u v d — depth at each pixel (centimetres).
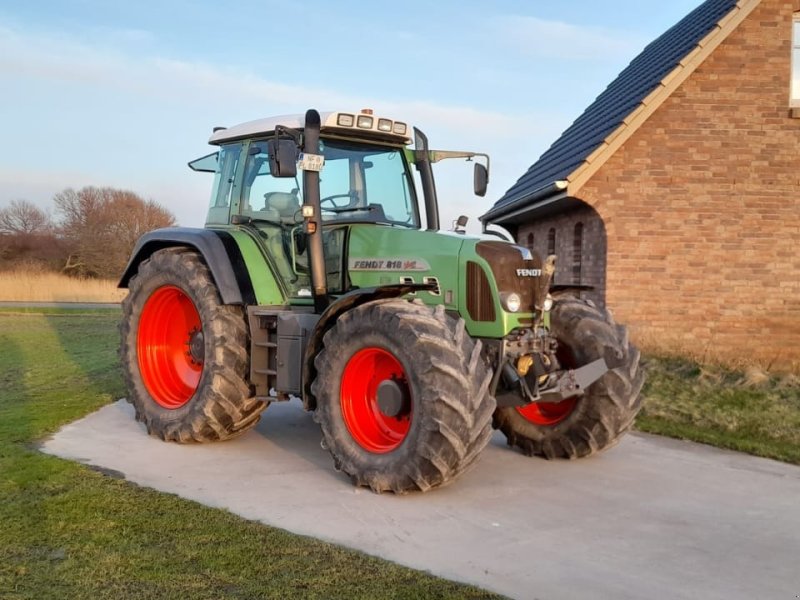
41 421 717
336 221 638
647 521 485
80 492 500
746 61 1182
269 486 541
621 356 616
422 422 499
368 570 389
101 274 5072
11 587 359
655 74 1323
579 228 1385
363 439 545
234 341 641
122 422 742
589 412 617
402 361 511
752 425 757
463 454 497
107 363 1166
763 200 1191
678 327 1202
